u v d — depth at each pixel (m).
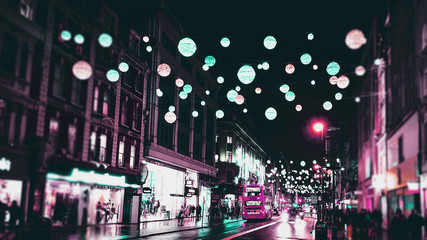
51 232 22.48
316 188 70.38
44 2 24.77
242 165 85.44
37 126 24.00
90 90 29.67
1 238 17.44
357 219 17.72
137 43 37.41
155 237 25.02
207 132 63.84
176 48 49.00
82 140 28.72
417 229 15.29
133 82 36.28
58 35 25.94
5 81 21.47
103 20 30.97
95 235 22.56
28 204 23.20
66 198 26.83
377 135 18.03
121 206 34.53
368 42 18.31
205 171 60.69
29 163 23.33
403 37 17.33
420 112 16.14
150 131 41.12
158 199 43.44
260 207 50.50
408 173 17.06
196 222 42.38
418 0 16.75
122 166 34.38
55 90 26.11
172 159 46.25
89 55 29.30
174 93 48.34
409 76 17.17
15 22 21.91
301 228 37.81
